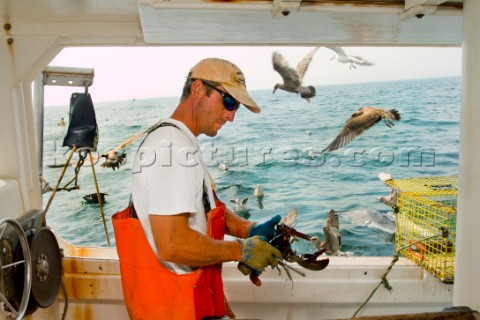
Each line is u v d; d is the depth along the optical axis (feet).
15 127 6.70
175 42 6.98
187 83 4.42
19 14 6.12
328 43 7.21
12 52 6.57
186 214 4.07
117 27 6.66
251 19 5.31
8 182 6.55
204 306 4.44
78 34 6.66
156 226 3.98
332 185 26.66
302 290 7.37
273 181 26.73
